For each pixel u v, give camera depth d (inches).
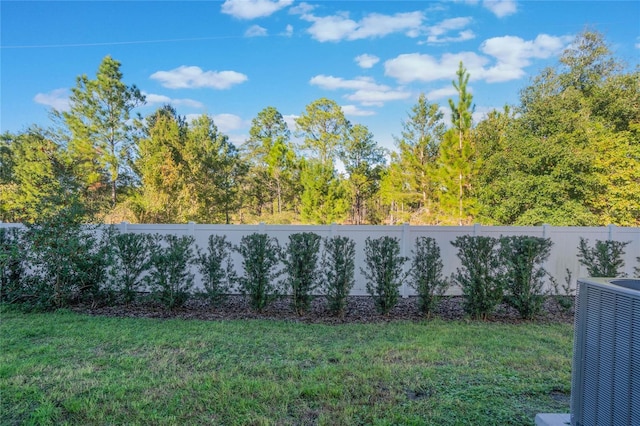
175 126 907.4
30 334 188.9
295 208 1245.7
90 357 157.3
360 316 243.1
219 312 246.8
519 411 113.8
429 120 952.9
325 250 272.4
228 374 139.8
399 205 1047.6
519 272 237.9
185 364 151.1
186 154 891.4
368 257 255.3
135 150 1034.7
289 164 1286.9
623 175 522.6
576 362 87.7
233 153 1175.6
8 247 252.5
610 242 258.1
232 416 108.9
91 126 956.6
